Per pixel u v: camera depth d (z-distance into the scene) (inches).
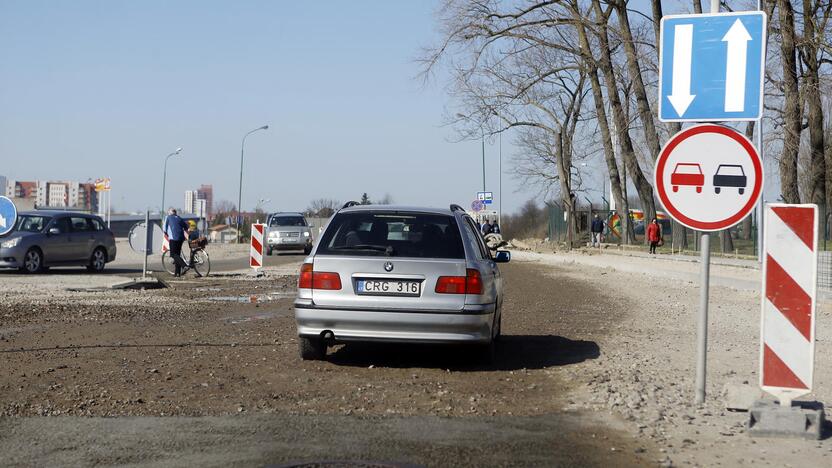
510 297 731.4
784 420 242.8
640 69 1626.5
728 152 274.8
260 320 513.0
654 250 1718.8
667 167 279.0
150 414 258.5
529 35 1577.3
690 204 278.1
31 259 888.3
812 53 1338.6
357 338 341.7
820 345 454.3
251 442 227.8
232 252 1776.6
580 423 256.1
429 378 328.5
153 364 344.5
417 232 354.0
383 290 340.2
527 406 279.3
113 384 301.3
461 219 369.4
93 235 960.3
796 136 1299.2
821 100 1378.0
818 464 217.0
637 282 963.3
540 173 2785.4
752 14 278.4
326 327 342.6
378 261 341.7
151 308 568.4
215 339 423.8
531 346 423.5
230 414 260.4
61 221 928.9
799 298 247.8
